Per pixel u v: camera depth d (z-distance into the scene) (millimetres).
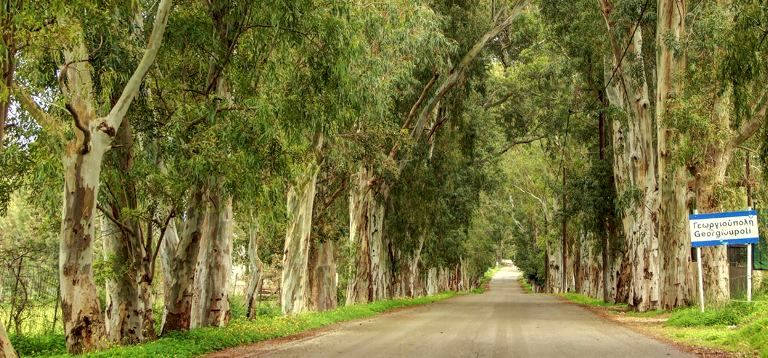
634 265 30562
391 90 27000
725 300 20859
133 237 15438
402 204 39312
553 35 35344
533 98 42875
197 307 20203
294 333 19297
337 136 24516
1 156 13289
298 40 15555
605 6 27828
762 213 26828
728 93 19984
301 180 24500
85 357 11969
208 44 15625
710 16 19750
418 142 35625
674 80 23297
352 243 36688
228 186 15555
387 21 21016
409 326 21203
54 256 23562
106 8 13148
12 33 10391
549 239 67688
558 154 46781
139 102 15250
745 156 26031
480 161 46312
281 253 37344
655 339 16172
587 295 54938
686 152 21109
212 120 14773
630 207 30672
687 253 24938
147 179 15375
